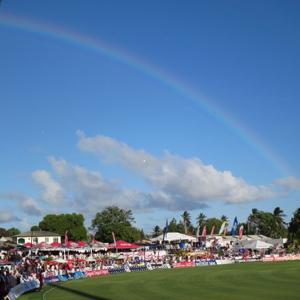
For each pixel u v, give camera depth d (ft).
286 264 314.14
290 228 501.97
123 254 361.71
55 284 207.62
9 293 138.92
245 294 153.48
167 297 150.61
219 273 248.73
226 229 631.15
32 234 461.78
